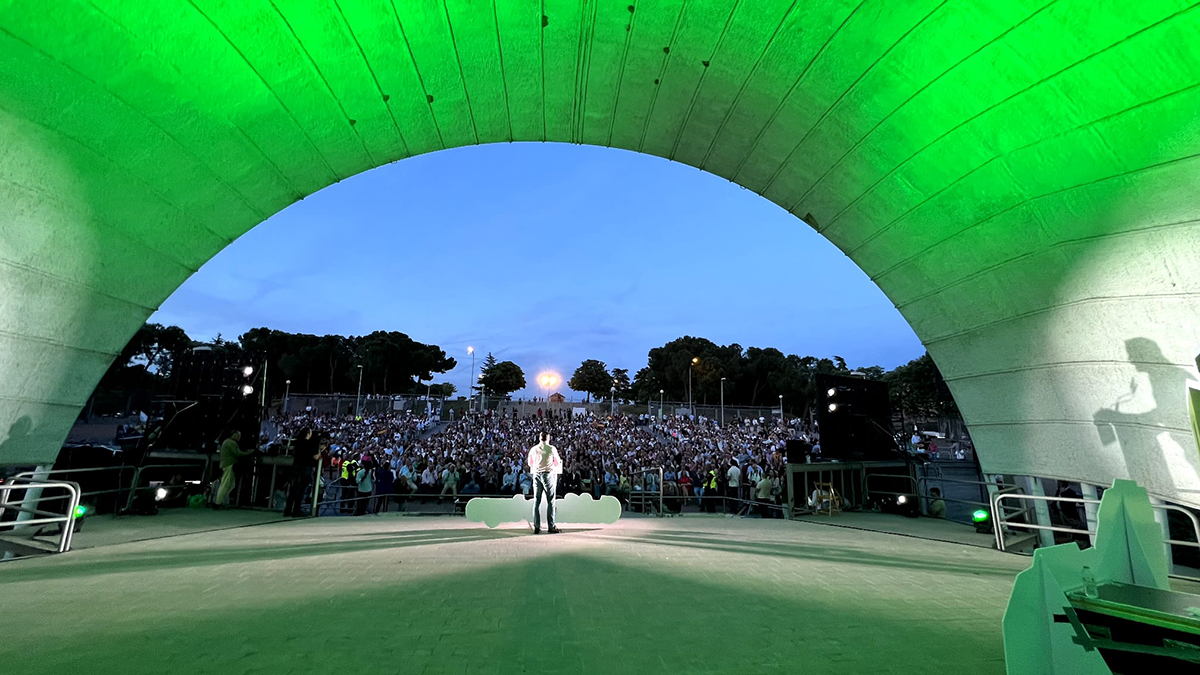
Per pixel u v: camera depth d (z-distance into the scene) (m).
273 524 10.32
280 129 7.85
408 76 8.13
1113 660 2.25
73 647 3.14
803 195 10.15
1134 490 3.07
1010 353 7.91
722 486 18.00
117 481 11.05
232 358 13.61
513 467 18.38
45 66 5.64
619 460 27.03
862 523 11.85
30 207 6.15
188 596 4.32
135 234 7.39
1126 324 6.16
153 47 6.06
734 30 7.66
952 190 7.71
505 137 10.43
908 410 55.03
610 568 5.64
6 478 6.98
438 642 3.31
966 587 4.96
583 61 8.59
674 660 3.06
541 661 3.03
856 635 3.50
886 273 9.84
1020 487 10.06
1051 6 5.39
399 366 108.69
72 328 7.02
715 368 114.00
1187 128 5.08
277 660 2.99
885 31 6.72
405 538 8.20
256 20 6.40
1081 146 6.02
